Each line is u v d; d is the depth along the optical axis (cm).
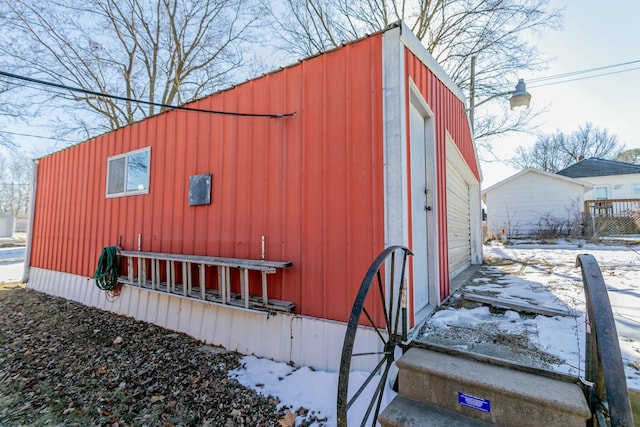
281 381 266
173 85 1270
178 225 407
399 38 257
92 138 560
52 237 635
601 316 125
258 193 331
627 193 1708
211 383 271
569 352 196
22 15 958
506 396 155
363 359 250
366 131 265
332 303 272
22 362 323
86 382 280
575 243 1083
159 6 1177
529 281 429
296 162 305
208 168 382
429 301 323
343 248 269
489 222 1595
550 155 2872
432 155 350
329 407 223
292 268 299
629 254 730
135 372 295
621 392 104
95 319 452
